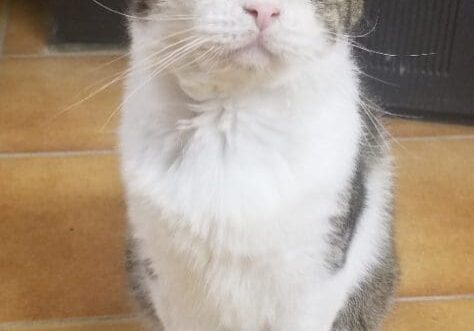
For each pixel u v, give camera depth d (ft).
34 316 1.41
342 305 1.22
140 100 1.08
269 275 1.10
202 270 1.11
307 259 1.09
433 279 1.49
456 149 1.78
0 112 1.85
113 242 1.55
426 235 1.57
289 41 0.97
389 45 1.79
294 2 0.98
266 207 1.04
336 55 1.08
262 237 1.05
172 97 1.06
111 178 1.68
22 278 1.48
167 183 1.06
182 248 1.09
